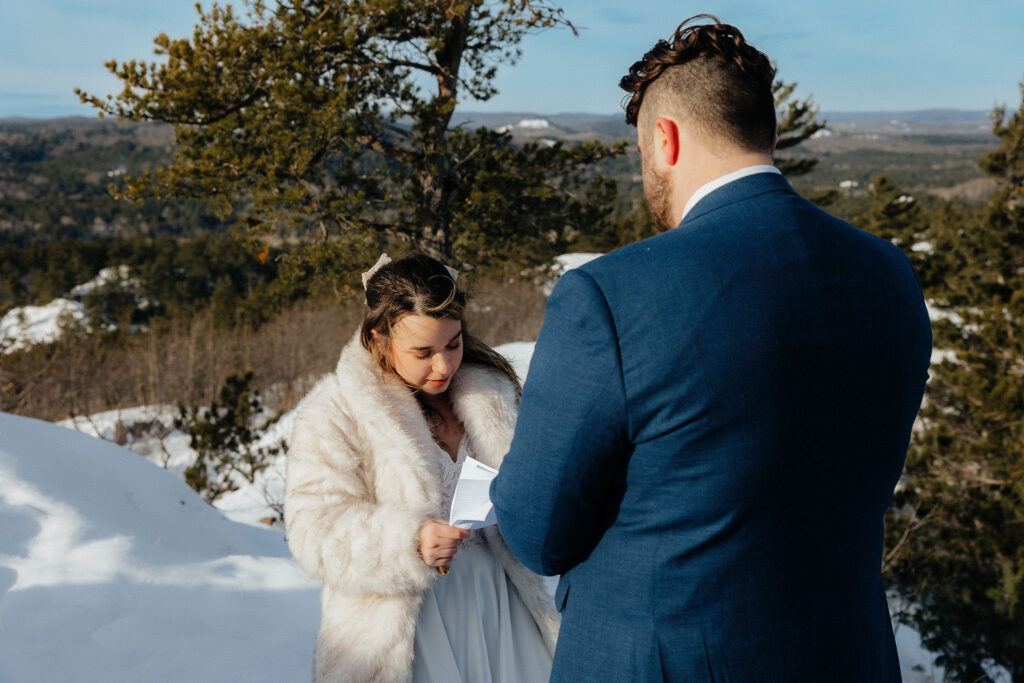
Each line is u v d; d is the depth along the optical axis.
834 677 1.11
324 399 1.80
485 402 1.86
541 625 1.86
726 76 1.12
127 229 159.88
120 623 2.56
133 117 8.45
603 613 1.16
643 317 1.02
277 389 13.95
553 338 1.10
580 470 1.07
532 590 1.86
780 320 1.01
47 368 12.87
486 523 1.47
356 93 8.47
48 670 2.26
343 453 1.73
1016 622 4.80
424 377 1.77
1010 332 8.85
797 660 1.08
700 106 1.13
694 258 1.04
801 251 1.06
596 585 1.16
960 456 8.09
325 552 1.62
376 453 1.73
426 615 1.72
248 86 8.61
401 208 9.41
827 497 1.07
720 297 1.01
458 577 1.79
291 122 8.16
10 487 2.96
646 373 1.01
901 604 6.39
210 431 6.80
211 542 3.49
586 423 1.05
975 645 4.86
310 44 8.30
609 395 1.03
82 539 2.90
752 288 1.02
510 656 1.83
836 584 1.11
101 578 2.76
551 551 1.14
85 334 18.94
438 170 9.17
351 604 1.68
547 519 1.11
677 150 1.18
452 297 1.71
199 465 6.59
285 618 2.93
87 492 3.17
